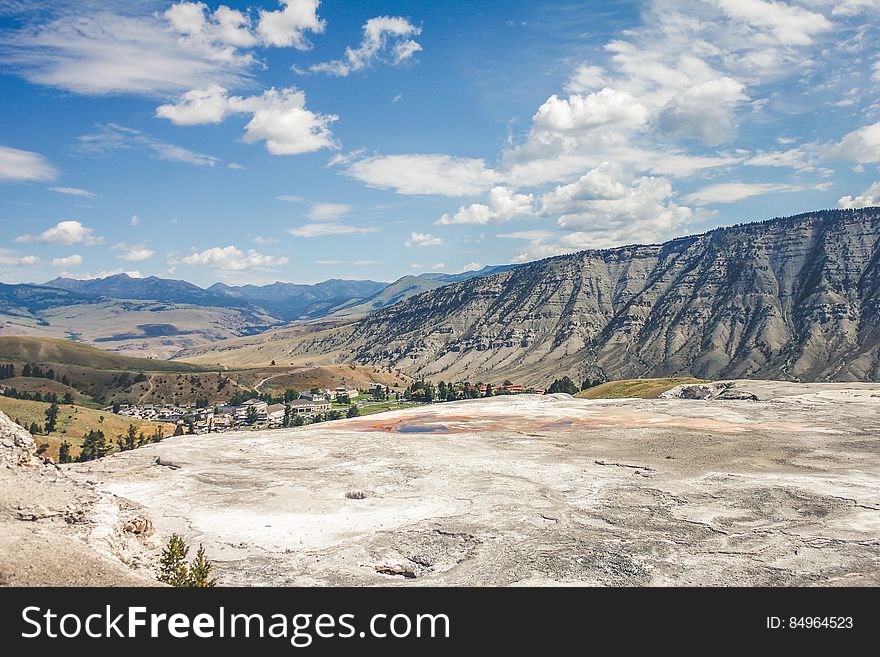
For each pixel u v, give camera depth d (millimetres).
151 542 33281
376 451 68250
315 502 47750
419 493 50219
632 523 41656
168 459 62656
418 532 39938
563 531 39969
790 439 72250
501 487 51469
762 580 31953
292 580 31938
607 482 52906
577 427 87875
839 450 65500
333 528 41344
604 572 33125
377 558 35594
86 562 24297
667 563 34438
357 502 47781
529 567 33844
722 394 122625
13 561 22875
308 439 75812
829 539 38031
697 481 52812
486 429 89750
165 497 49094
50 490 31859
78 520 29359
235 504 47125
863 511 43531
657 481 53094
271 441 74125
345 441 74375
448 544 37875
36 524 27438
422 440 75562
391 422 100812
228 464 61406
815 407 96625
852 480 52406
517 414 105750
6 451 34062
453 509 45375
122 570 24750
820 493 48000
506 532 39812
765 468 57688
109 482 53906
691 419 91750
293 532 40500
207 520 43188
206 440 75562
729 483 51875
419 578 32719
